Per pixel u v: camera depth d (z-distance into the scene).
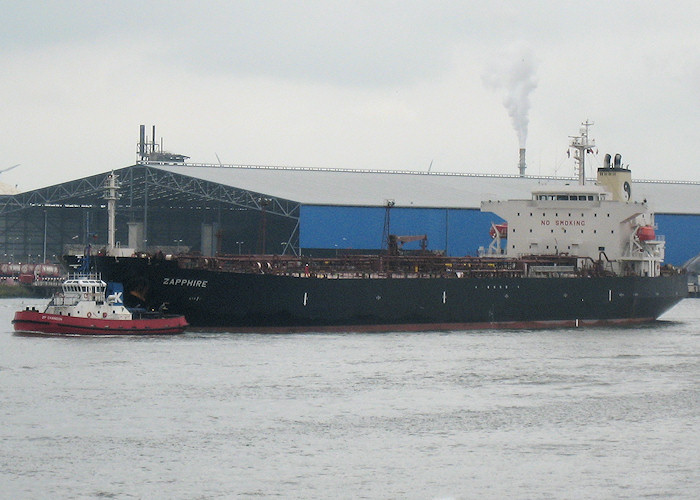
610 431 164.88
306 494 135.50
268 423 167.12
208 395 185.88
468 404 182.25
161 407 176.25
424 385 198.50
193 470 143.75
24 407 175.50
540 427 167.00
